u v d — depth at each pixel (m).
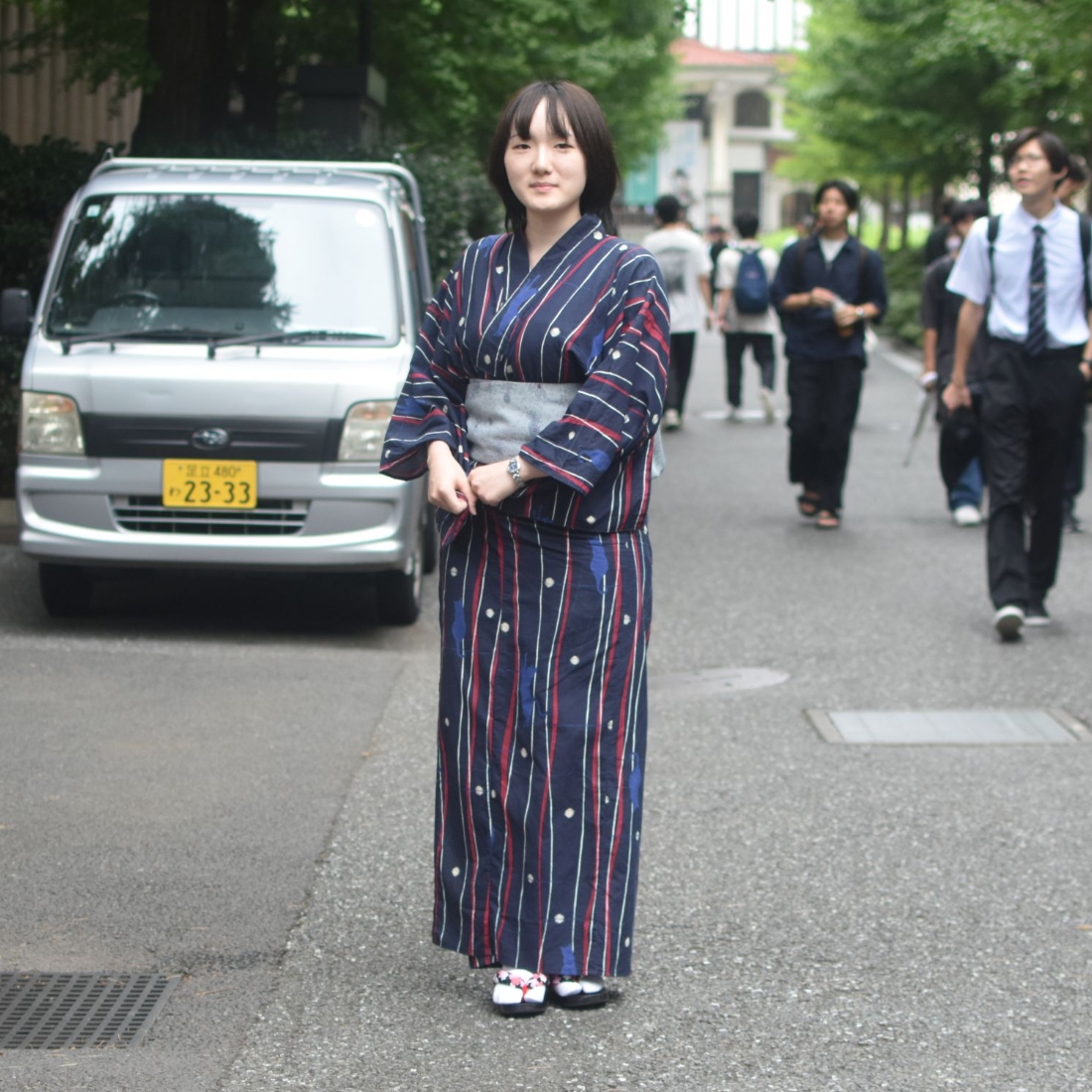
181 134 12.62
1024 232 7.62
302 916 4.46
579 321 3.67
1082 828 5.27
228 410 7.50
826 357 10.88
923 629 8.14
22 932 4.32
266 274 8.01
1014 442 7.76
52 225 11.23
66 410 7.55
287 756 5.90
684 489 12.84
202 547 7.55
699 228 89.50
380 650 7.66
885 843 5.11
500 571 3.78
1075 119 24.33
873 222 79.00
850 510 11.84
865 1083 3.54
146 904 4.52
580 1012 3.88
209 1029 3.77
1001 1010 3.93
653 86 30.88
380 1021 3.82
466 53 16.12
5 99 14.94
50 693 6.69
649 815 5.36
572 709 3.78
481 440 3.78
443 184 13.92
